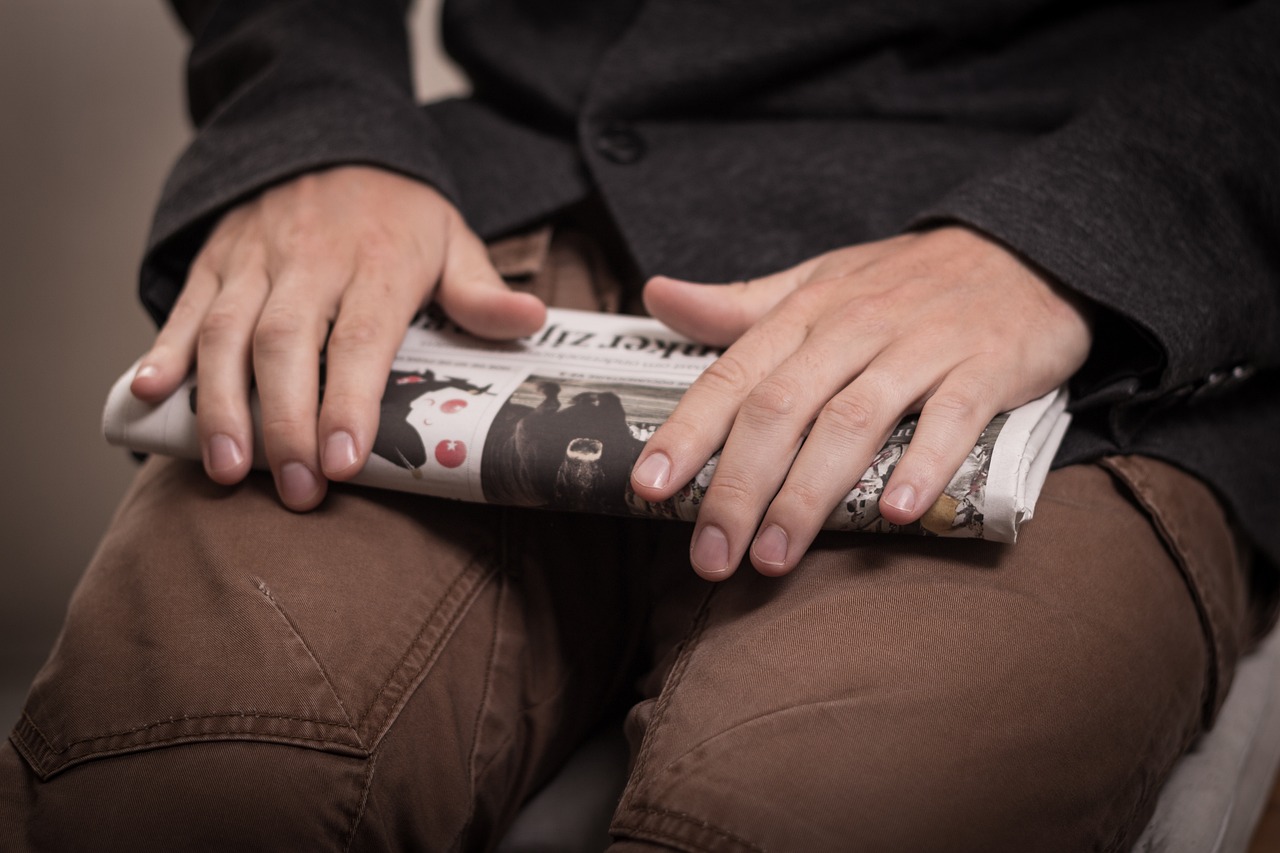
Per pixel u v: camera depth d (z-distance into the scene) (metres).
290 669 0.77
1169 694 0.79
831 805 0.72
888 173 0.94
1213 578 0.83
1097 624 0.77
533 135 1.03
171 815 0.74
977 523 0.76
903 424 0.79
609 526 0.88
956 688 0.74
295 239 0.88
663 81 0.98
